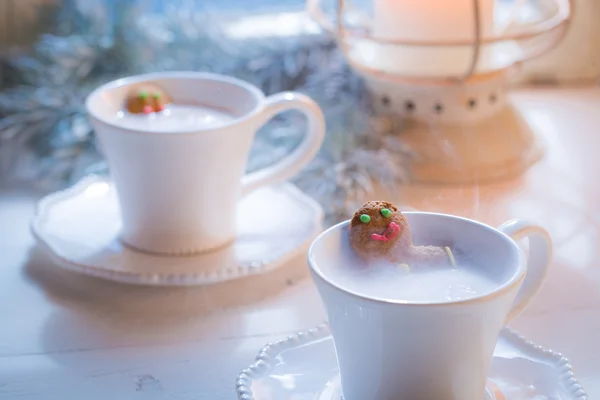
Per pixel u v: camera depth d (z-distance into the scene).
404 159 0.85
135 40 0.96
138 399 0.66
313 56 0.94
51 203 0.81
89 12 0.97
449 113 0.85
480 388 0.60
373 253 0.61
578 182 0.87
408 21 0.84
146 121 0.75
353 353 0.60
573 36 1.04
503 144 0.86
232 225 0.77
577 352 0.68
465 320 0.58
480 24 0.83
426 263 0.61
